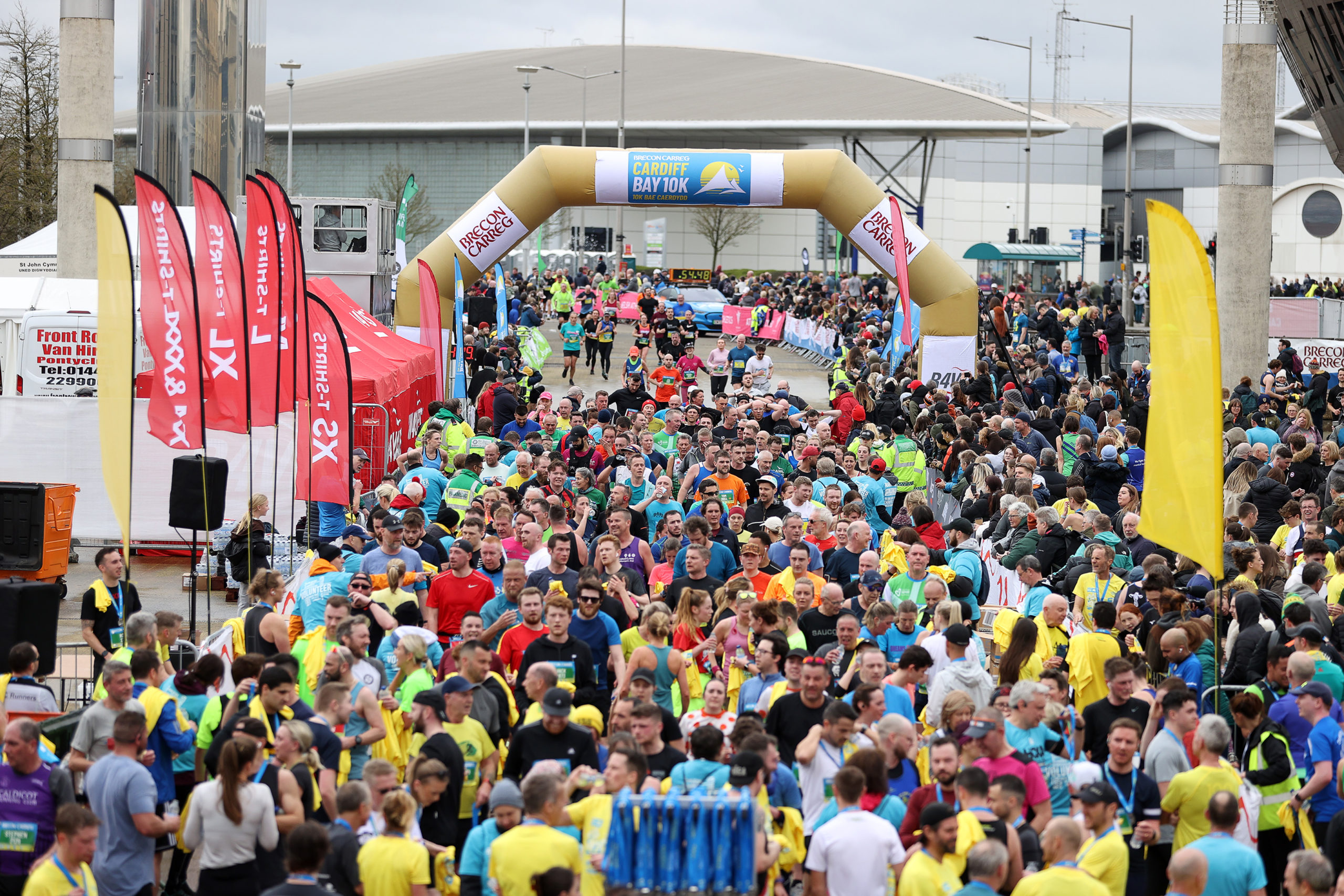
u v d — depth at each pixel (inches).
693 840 740.0
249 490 1550.2
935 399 2647.6
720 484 1812.3
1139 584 1300.4
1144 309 6432.1
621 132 6737.2
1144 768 954.7
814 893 817.5
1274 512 1771.7
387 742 1032.2
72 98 2731.3
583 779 865.5
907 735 910.4
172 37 2758.4
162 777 975.0
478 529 1396.4
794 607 1161.4
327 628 1103.6
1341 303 4446.4
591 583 1142.3
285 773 869.8
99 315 1257.4
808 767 924.0
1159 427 1181.1
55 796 871.1
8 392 2169.0
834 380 3430.1
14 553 1690.5
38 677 1069.8
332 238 3408.0
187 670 1109.1
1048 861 753.6
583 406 3629.4
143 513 1961.1
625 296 5925.2
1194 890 764.6
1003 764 865.5
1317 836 960.3
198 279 1491.1
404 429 2546.8
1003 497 1701.5
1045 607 1198.3
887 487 1923.0
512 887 770.2
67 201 2741.1
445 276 3171.8
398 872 786.8
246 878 834.8
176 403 1370.6
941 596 1200.2
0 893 861.2
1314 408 2977.4
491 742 971.3
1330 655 1098.7
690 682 1179.3
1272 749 971.9
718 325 5846.5
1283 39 3688.5
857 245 3284.9
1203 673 1154.0
